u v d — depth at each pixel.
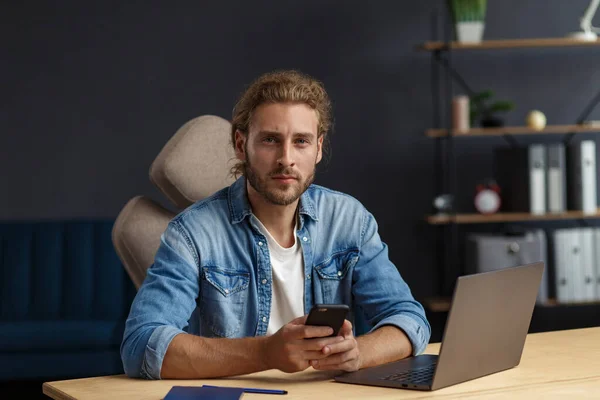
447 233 4.69
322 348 1.40
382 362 1.55
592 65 4.76
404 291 1.83
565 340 1.76
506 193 4.48
